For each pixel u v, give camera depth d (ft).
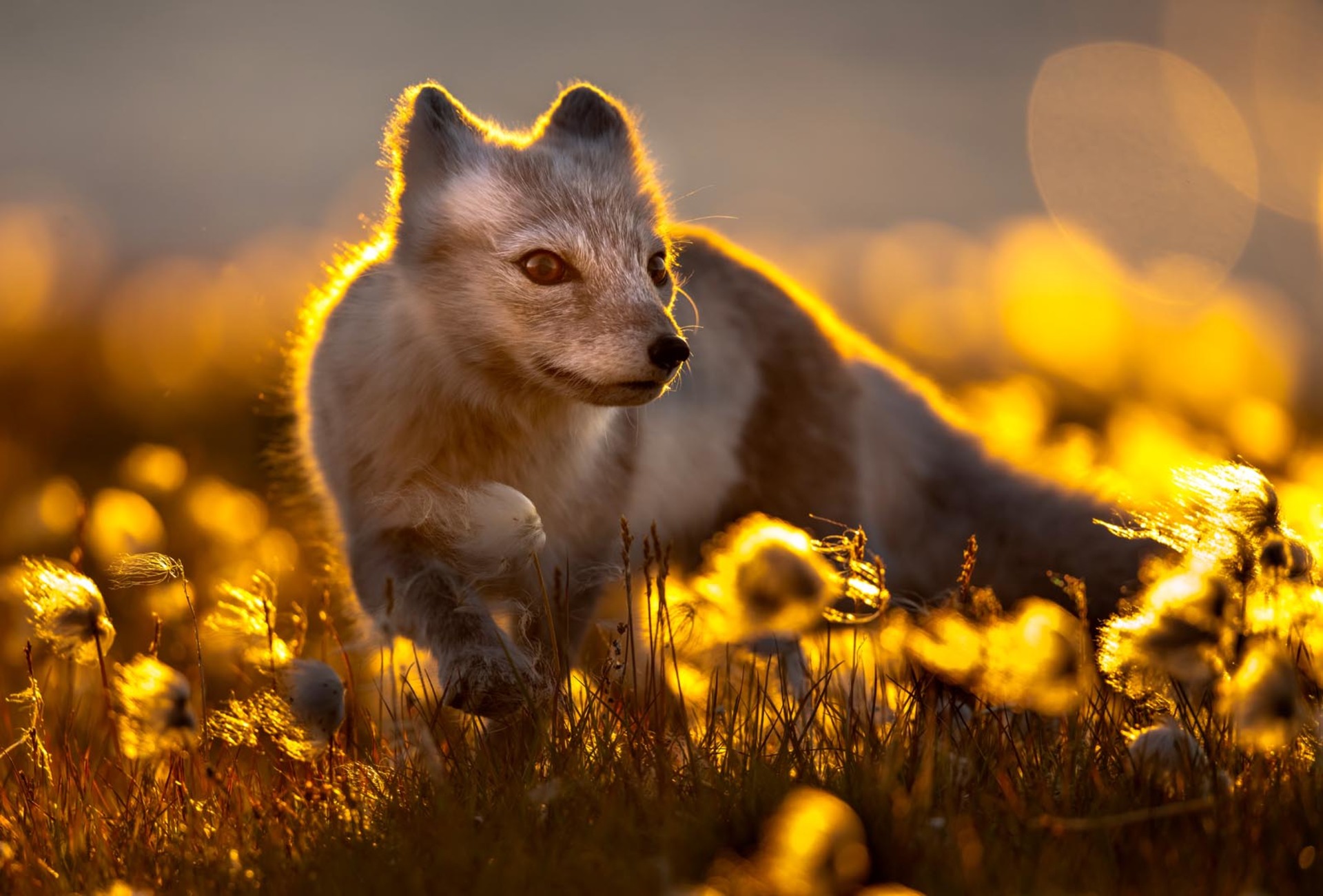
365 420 30.73
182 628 37.65
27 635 30.37
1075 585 24.58
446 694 26.68
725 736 25.66
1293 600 22.45
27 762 29.09
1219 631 21.33
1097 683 25.62
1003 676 23.27
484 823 21.97
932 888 19.11
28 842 23.12
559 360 29.86
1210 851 19.40
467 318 30.45
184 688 24.54
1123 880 19.21
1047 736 24.91
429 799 23.43
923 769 22.30
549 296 29.99
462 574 29.30
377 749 27.40
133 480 57.57
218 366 82.64
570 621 31.63
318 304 34.47
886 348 92.84
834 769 23.35
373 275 32.14
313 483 34.12
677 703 27.14
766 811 21.01
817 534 37.37
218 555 47.42
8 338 93.04
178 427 71.97
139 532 40.98
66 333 94.38
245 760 29.63
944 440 39.91
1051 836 20.25
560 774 23.98
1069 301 94.12
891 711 26.76
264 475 61.72
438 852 20.62
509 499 28.14
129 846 23.13
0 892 21.65
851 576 29.71
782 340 38.19
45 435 72.23
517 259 30.09
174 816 24.50
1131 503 36.73
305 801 23.95
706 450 35.81
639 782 23.07
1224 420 74.54
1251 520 21.71
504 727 27.32
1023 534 37.24
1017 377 80.33
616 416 33.45
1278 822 20.04
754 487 36.86
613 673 29.19
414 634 28.60
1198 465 23.67
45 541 46.57
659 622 25.99
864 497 38.37
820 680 26.89
